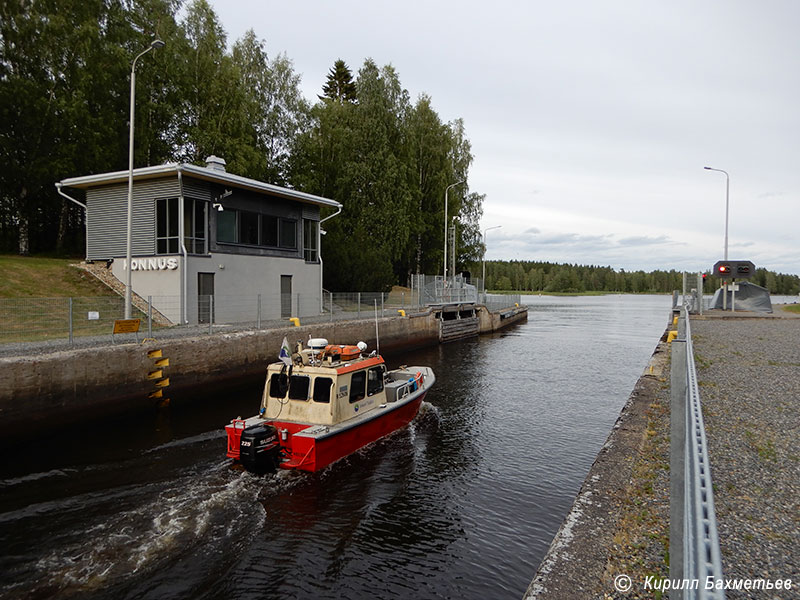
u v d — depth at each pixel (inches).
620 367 1002.7
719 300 1683.1
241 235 1031.6
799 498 266.5
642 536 231.0
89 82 1137.4
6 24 1085.1
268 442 398.9
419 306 1435.8
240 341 759.7
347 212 1775.3
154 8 1382.9
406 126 1974.7
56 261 1004.6
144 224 949.8
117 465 442.3
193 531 329.4
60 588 268.5
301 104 1738.4
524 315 2362.2
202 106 1439.5
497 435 552.1
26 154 1115.3
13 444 495.5
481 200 2290.8
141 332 751.7
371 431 484.4
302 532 335.0
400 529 343.0
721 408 446.6
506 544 326.0
